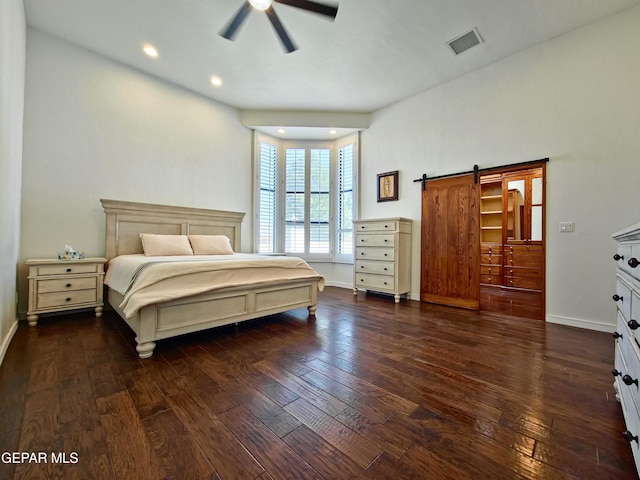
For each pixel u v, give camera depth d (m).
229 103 4.56
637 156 2.59
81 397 1.51
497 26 2.84
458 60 3.41
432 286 3.99
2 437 1.19
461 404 1.49
